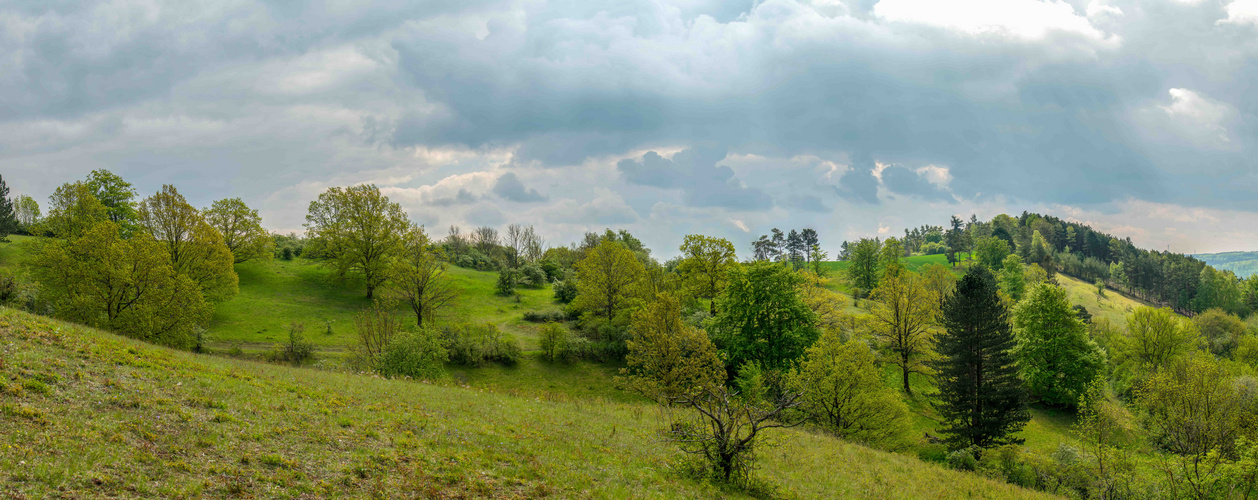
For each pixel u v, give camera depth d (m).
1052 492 32.94
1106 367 60.06
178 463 10.80
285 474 11.57
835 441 31.69
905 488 22.47
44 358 14.95
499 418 21.12
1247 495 27.55
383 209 77.00
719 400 18.36
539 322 73.62
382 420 17.20
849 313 82.56
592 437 20.77
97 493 9.07
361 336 49.72
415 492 12.09
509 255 127.88
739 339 56.53
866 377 41.31
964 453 38.47
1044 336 59.97
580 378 57.94
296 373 23.20
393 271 66.69
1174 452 35.41
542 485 13.81
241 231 77.56
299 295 73.06
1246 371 57.44
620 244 74.12
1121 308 143.12
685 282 74.31
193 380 16.67
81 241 42.72
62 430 11.07
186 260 60.09
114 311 41.03
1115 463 32.00
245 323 61.09
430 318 67.31
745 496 16.31
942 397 46.50
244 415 14.67
